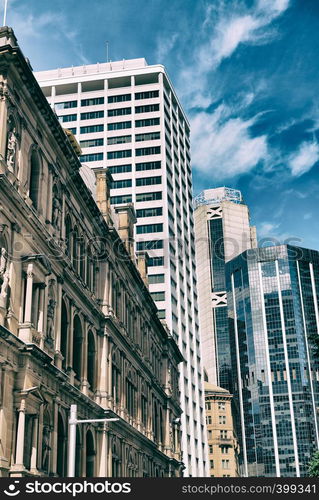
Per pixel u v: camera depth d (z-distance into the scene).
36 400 34.25
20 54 35.88
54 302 39.62
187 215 156.88
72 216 46.19
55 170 42.72
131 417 57.34
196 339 146.62
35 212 38.03
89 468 44.91
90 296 48.78
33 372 34.38
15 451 32.28
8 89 35.56
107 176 58.31
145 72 151.25
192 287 150.25
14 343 32.69
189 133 174.38
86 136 146.50
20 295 35.28
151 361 70.88
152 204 139.12
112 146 145.00
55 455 37.16
